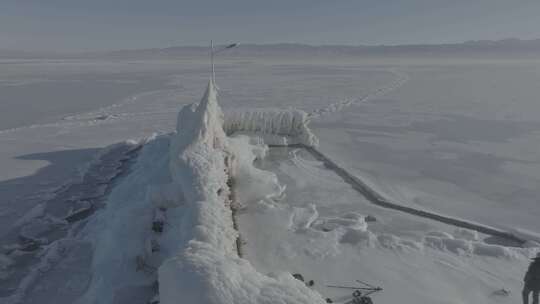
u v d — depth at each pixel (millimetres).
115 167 21984
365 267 10859
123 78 81875
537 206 15938
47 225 15250
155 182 16375
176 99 48438
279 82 70500
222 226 9672
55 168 21625
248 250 11578
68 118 35750
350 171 19922
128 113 38500
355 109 40031
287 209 14336
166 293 6324
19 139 27859
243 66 139375
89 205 17047
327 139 27250
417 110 38812
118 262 10898
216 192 11656
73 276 11594
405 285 10055
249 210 14211
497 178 19234
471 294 9734
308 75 88438
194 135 14508
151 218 12266
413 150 24344
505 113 35875
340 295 9641
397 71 101250
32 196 17875
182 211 11938
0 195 17891
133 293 9812
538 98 44719
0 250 13430
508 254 11500
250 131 25250
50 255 12734
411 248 11867
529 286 8648
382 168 20734
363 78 78812
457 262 11188
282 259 11156
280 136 24922
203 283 6051
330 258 11273
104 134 29391
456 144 25656
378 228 13820
